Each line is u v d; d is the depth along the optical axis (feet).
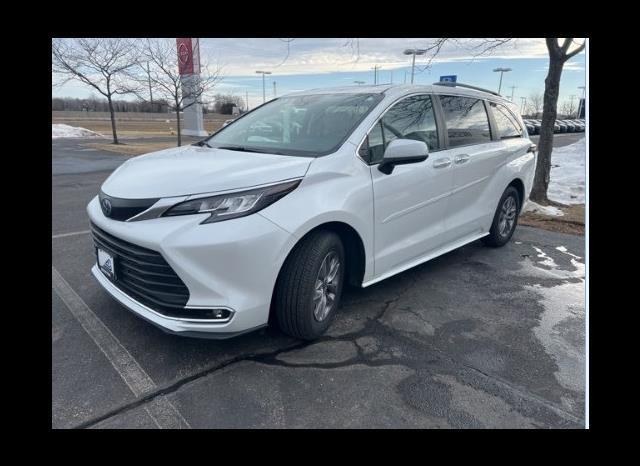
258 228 8.57
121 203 9.00
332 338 10.38
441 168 13.00
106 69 61.67
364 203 10.45
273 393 8.36
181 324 8.55
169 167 9.89
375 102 11.74
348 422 7.70
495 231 16.85
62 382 8.48
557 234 20.10
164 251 8.30
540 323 11.39
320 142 10.94
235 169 9.27
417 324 11.19
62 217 21.04
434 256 13.70
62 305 11.53
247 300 8.66
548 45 23.94
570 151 49.55
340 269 10.47
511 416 7.95
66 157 48.14
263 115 13.48
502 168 16.14
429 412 7.98
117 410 7.82
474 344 10.32
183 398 8.16
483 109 15.80
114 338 10.05
